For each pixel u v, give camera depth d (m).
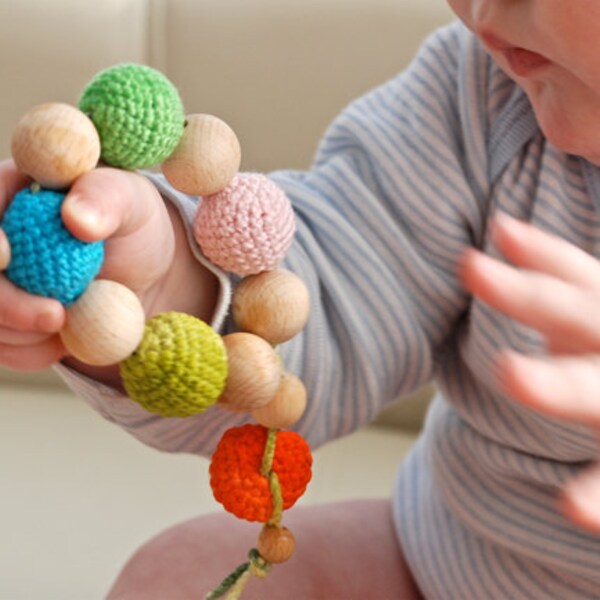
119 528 0.66
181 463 0.72
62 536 0.65
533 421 0.55
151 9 0.77
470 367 0.58
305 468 0.45
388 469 0.74
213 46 0.77
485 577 0.58
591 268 0.40
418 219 0.57
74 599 0.62
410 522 0.62
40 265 0.39
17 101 0.78
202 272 0.48
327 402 0.57
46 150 0.39
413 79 0.59
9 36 0.77
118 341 0.40
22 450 0.72
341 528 0.63
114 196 0.40
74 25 0.76
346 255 0.57
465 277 0.40
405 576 0.61
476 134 0.56
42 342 0.43
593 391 0.38
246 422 0.53
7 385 0.80
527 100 0.55
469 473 0.59
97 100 0.40
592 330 0.40
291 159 0.77
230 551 0.60
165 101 0.41
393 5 0.75
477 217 0.56
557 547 0.56
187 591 0.57
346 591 0.59
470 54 0.58
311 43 0.76
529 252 0.41
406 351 0.57
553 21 0.46
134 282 0.45
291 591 0.58
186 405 0.41
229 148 0.43
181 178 0.43
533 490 0.57
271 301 0.46
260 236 0.46
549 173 0.54
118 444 0.73
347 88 0.75
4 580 0.63
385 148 0.58
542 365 0.38
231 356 0.44
